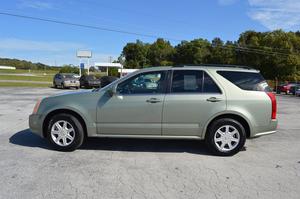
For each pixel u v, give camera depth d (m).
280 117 13.65
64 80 34.03
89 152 6.94
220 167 6.09
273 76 66.75
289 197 4.76
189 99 6.79
